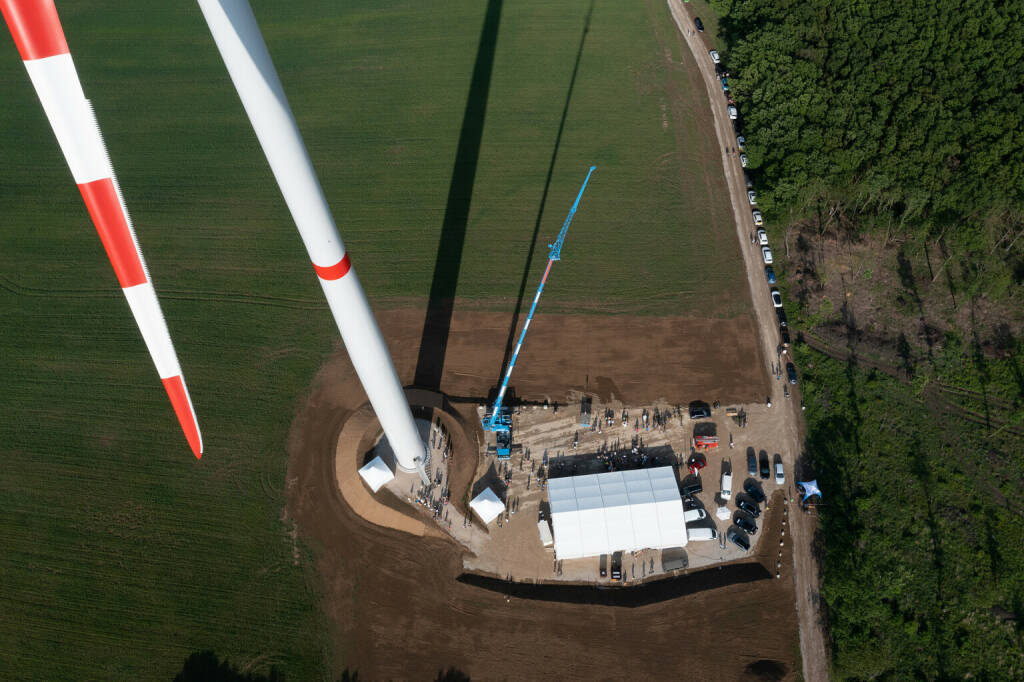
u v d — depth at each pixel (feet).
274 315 273.75
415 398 250.57
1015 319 265.13
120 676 201.26
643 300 275.39
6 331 271.90
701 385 253.65
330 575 216.54
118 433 245.86
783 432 242.78
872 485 229.86
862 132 293.64
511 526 224.94
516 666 200.75
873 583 210.79
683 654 201.67
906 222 289.33
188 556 220.02
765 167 304.71
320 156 325.62
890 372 254.27
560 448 240.32
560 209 302.45
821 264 284.41
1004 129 289.53
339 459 236.63
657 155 320.70
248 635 207.10
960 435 238.68
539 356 261.44
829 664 199.82
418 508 226.38
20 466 238.27
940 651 199.82
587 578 216.33
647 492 221.46
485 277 282.77
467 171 317.22
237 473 236.22
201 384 255.91
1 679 200.23
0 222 305.94
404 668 201.26
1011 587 208.64
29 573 217.56
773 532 223.30
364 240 295.69
